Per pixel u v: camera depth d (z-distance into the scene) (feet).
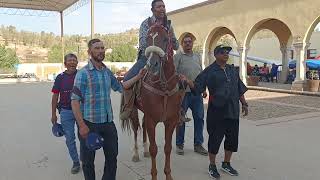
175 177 18.66
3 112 42.88
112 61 210.38
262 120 33.99
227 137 18.60
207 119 18.53
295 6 61.21
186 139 26.96
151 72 15.99
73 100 14.56
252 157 22.11
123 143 25.96
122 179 18.47
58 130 19.65
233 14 75.10
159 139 27.20
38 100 56.44
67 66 19.31
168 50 16.02
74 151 19.62
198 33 85.35
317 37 117.50
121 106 20.16
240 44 74.08
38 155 23.43
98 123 14.83
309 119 34.68
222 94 17.74
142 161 21.48
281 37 85.05
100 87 14.87
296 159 21.70
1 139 28.19
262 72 92.12
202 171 19.56
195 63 21.98
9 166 21.25
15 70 174.50
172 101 16.53
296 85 62.08
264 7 67.51
